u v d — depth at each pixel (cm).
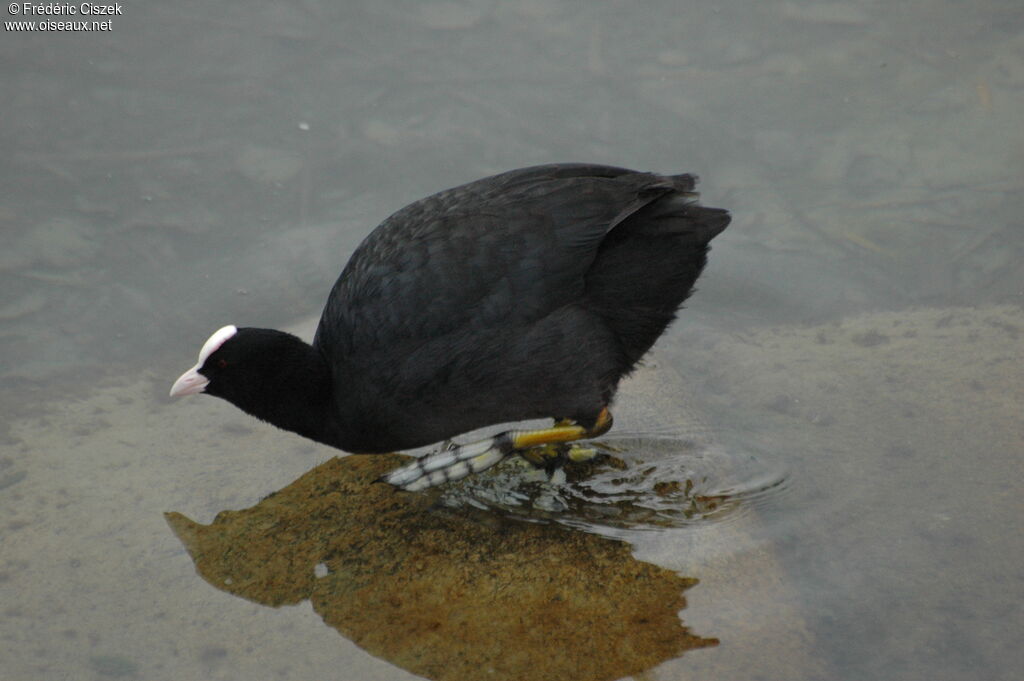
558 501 950
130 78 1616
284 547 897
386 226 974
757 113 1570
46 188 1439
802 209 1427
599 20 1752
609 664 766
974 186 1434
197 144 1517
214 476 1005
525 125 1555
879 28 1712
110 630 820
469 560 869
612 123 1555
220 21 1731
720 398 1121
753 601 820
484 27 1738
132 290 1320
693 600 820
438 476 980
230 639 805
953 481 951
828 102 1584
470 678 759
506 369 896
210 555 891
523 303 885
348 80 1631
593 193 905
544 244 889
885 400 1083
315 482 992
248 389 984
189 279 1337
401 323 901
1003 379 1090
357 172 1488
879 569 852
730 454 1009
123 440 1072
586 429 984
